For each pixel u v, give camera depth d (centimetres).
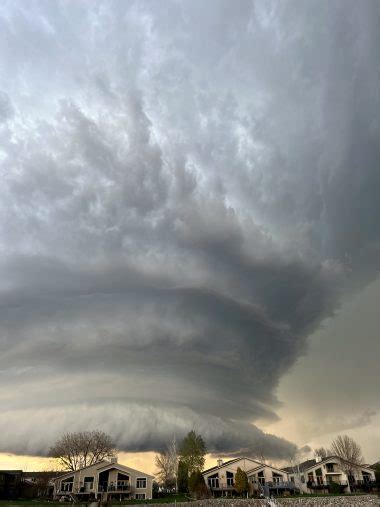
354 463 8431
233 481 8456
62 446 9344
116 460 8038
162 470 9931
